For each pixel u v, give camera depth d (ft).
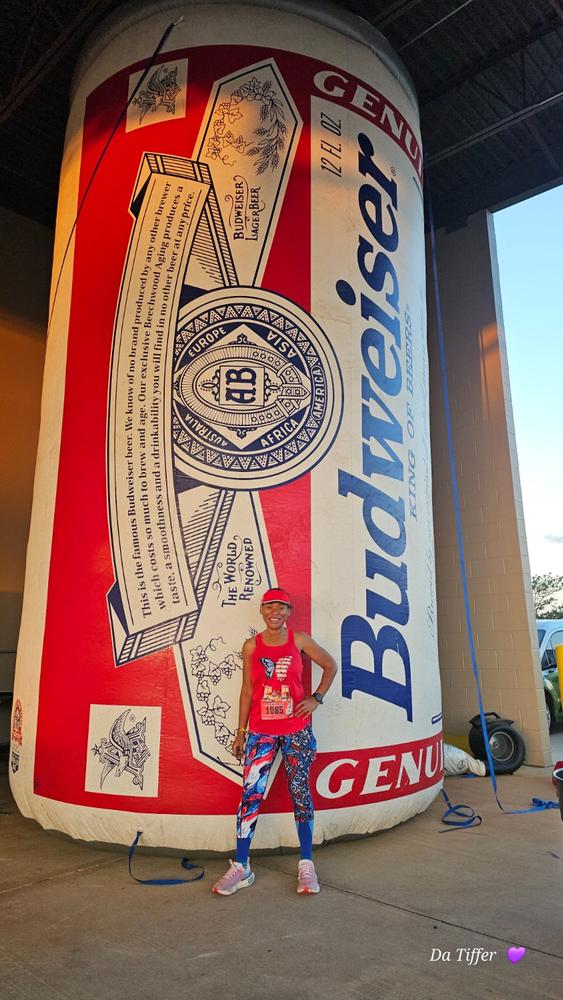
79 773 14.88
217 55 17.95
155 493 15.69
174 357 16.29
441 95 26.99
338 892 12.32
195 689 14.64
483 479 28.19
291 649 13.26
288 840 14.35
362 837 15.52
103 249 17.67
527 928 10.77
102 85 19.16
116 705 14.85
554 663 35.78
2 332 29.89
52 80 26.09
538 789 21.39
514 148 29.30
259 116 17.65
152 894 12.23
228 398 16.06
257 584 15.20
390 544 17.04
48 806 15.26
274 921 11.04
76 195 18.93
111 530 15.72
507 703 26.30
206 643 14.83
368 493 16.84
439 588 28.76
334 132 18.37
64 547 16.30
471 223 30.40
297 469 16.02
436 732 17.79
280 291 16.78
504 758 24.50
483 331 29.17
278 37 18.25
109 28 19.35
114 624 15.26
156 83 18.11
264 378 16.26
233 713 14.56
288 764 12.98
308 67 18.35
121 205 17.69
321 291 17.19
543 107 25.89
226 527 15.42
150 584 15.28
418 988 8.97
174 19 18.43
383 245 18.81
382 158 19.38
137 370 16.38
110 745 14.73
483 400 28.73
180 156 17.40
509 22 24.07
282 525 15.61
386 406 17.80
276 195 17.26
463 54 25.44
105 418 16.38
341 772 15.03
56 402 17.66
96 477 16.17
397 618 16.79
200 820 14.14
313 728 14.88
